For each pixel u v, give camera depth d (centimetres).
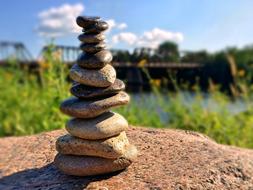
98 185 43
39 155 55
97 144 44
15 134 89
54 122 80
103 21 45
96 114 44
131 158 46
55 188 44
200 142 55
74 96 47
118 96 45
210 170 46
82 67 45
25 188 45
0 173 50
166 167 47
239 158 51
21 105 96
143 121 85
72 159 45
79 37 45
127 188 43
